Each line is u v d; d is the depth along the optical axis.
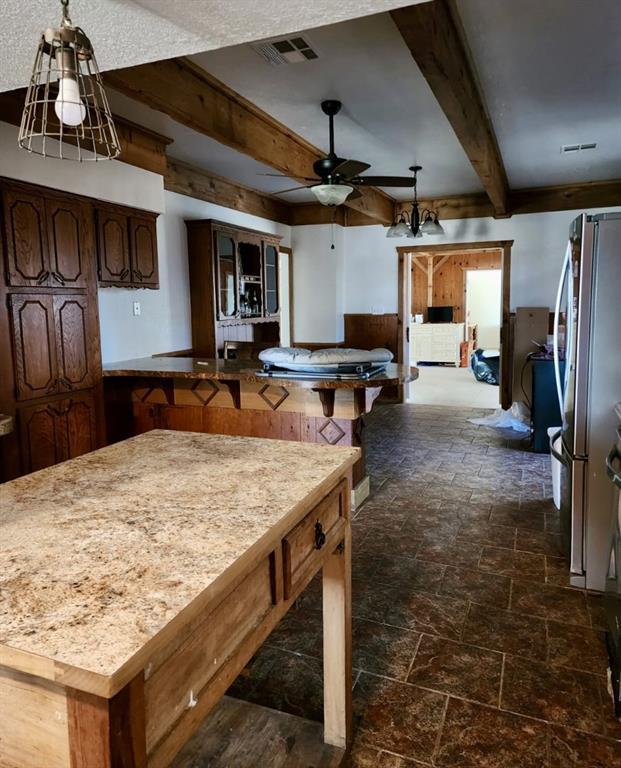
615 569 2.02
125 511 1.25
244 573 1.06
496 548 3.12
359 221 7.85
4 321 3.37
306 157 4.85
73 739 0.77
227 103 3.63
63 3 1.40
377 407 7.42
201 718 0.95
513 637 2.28
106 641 0.77
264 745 1.68
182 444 1.84
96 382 4.06
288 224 7.86
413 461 4.86
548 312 6.41
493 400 7.91
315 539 1.42
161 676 0.85
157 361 4.56
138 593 0.90
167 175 5.34
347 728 1.67
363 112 3.97
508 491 4.06
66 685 0.73
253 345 6.47
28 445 3.56
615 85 3.58
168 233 5.40
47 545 1.08
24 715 0.81
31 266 3.52
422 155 5.17
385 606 2.53
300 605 2.54
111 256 4.20
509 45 3.00
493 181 4.99
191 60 3.11
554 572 2.83
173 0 1.53
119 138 4.20
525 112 4.08
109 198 4.11
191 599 0.88
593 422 2.54
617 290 2.42
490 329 13.39
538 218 6.89
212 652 0.99
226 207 6.34
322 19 1.66
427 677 2.04
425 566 2.91
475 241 7.20
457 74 2.91
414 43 2.32
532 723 1.80
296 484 1.42
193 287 5.75
